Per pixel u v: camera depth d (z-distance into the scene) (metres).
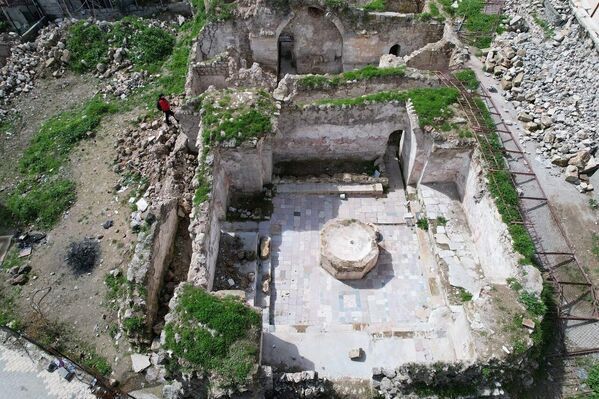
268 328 12.96
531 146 15.45
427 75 16.28
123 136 17.91
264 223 15.52
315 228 15.47
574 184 14.52
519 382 11.06
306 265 14.65
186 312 10.90
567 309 12.23
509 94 17.03
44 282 14.22
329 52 20.50
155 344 12.59
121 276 14.09
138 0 24.77
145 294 12.59
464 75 16.53
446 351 12.41
